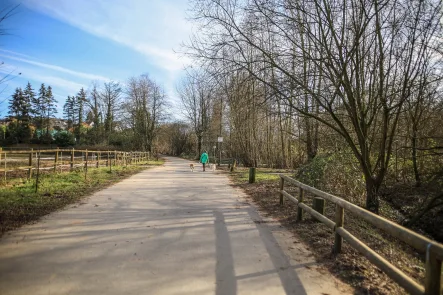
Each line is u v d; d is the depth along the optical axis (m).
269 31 8.60
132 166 24.81
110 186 12.09
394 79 8.12
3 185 9.71
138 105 56.12
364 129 8.36
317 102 8.62
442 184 9.53
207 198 9.73
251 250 4.89
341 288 3.65
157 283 3.61
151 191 10.95
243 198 9.97
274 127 24.77
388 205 11.08
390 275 3.29
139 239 5.27
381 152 8.45
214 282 3.70
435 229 9.09
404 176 13.57
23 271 3.86
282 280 3.82
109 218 6.73
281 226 6.50
